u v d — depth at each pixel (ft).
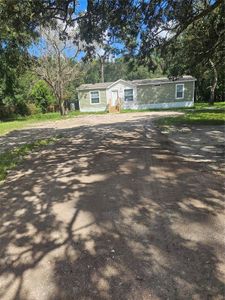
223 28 34.06
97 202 14.29
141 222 11.91
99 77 149.79
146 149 26.48
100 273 8.82
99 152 26.18
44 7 23.91
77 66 87.40
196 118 50.65
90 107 102.63
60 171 20.43
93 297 7.86
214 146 26.43
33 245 10.66
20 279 8.80
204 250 9.70
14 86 82.38
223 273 8.52
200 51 39.04
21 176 19.77
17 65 37.86
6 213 13.65
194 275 8.50
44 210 13.75
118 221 12.12
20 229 11.96
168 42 31.58
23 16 23.21
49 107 114.73
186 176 17.56
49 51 81.92
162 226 11.46
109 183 17.04
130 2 25.49
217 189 15.12
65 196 15.40
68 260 9.59
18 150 29.68
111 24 26.96
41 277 8.82
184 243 10.17
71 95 119.03
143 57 32.40
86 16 26.03
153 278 8.46
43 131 47.67
